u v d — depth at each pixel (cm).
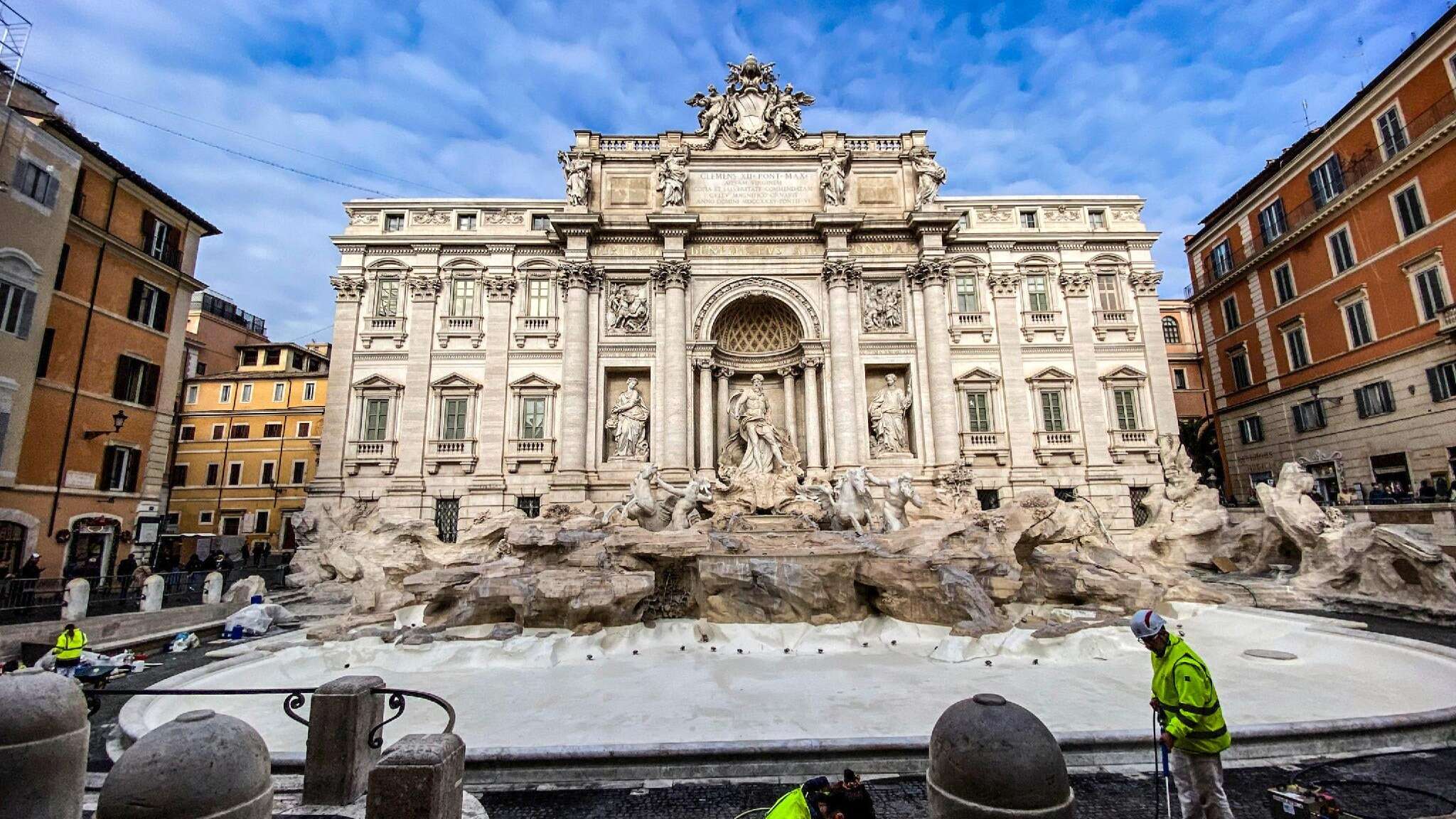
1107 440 3706
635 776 948
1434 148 2945
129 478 3158
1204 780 680
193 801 530
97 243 2997
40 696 597
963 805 537
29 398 2633
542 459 3531
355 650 1686
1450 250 2920
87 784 906
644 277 3709
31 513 2683
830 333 3647
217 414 5325
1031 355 3806
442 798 616
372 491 3475
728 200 3819
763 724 1110
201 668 1523
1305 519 2484
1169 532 3173
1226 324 4497
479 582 1931
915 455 3606
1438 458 3014
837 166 3819
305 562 3183
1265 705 1168
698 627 1898
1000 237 3894
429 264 3759
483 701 1299
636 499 2608
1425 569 2044
